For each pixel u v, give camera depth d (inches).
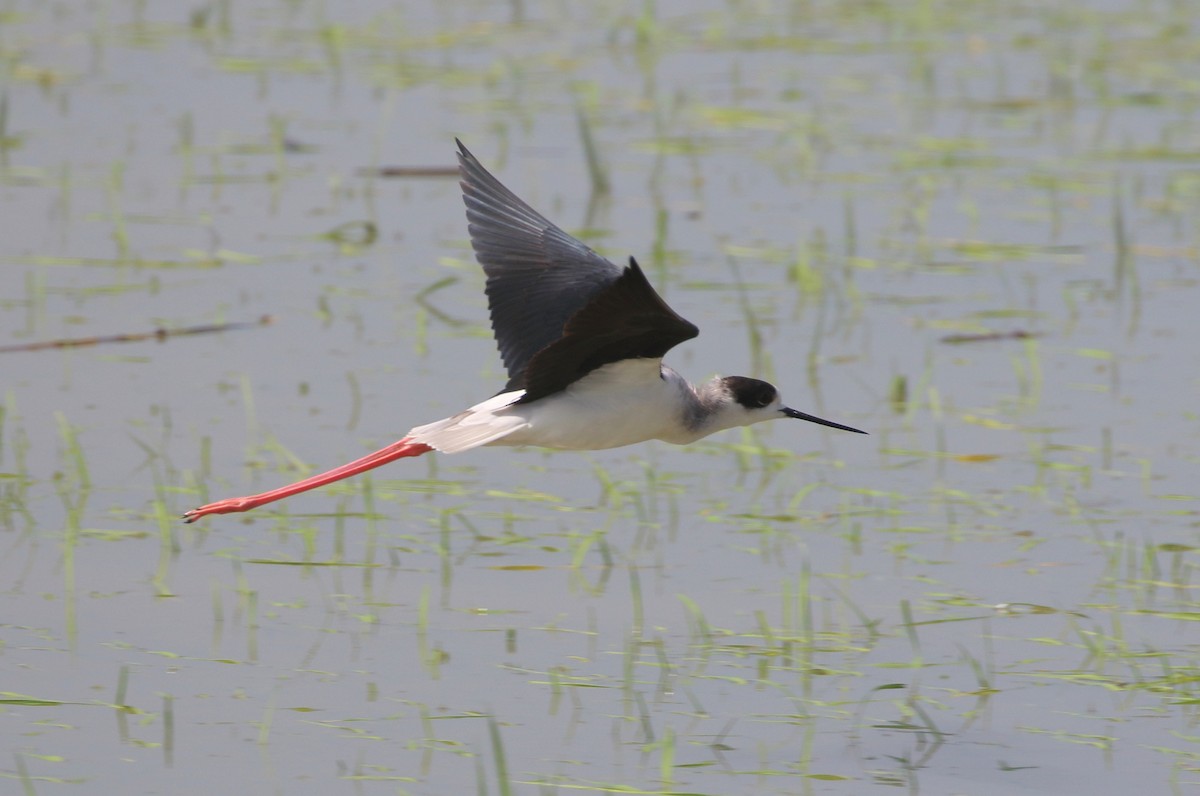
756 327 571.8
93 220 652.7
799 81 838.5
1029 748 333.7
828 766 326.3
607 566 415.5
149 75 831.1
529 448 493.0
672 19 947.3
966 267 625.3
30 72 819.4
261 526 435.5
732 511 447.5
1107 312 586.6
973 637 379.9
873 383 531.8
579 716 343.9
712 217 669.3
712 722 342.6
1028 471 469.4
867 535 433.1
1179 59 866.1
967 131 770.2
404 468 476.1
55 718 337.1
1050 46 891.4
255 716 340.5
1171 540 426.0
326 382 525.0
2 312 570.9
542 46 895.7
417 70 847.1
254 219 662.5
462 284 609.9
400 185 703.7
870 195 697.6
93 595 392.2
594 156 690.8
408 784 316.8
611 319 313.6
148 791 311.4
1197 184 702.5
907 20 944.9
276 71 845.2
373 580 406.0
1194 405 511.5
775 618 388.5
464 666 363.9
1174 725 342.3
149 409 502.0
